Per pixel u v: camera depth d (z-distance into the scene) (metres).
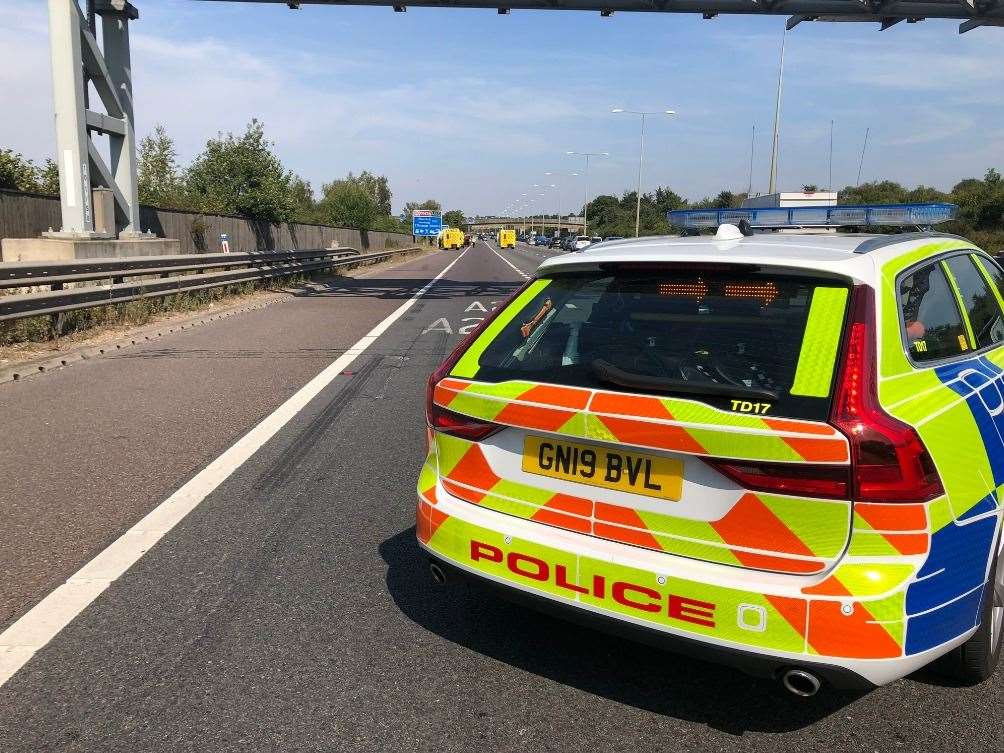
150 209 23.66
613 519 2.59
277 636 3.27
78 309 11.60
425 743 2.59
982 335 3.39
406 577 3.84
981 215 43.44
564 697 2.86
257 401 7.64
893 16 18.55
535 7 18.73
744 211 5.68
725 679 2.98
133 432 6.43
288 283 23.38
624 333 2.87
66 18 17.14
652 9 18.75
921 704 2.79
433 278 29.66
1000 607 2.83
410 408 7.39
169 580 3.77
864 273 2.58
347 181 86.25
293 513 4.66
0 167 27.12
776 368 2.44
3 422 6.71
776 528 2.30
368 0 18.33
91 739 2.59
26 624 3.33
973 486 2.47
